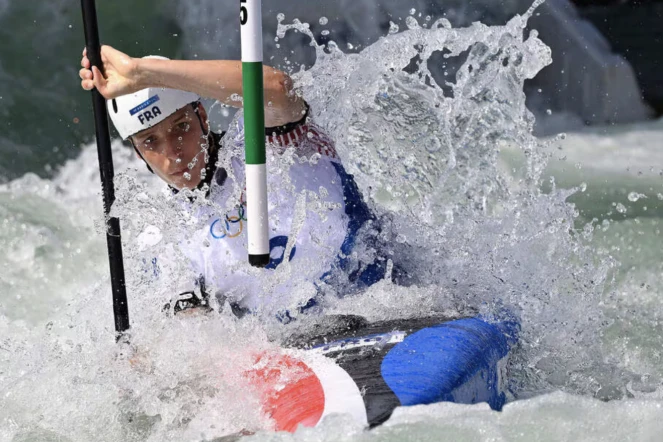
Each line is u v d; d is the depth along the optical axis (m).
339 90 10.72
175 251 10.12
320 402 7.44
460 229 11.27
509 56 12.24
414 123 11.84
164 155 9.95
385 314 9.71
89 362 9.04
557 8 36.56
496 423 7.18
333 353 8.38
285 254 9.77
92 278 15.96
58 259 16.78
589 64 35.88
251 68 8.01
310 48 33.28
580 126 32.97
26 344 10.45
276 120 9.91
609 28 36.31
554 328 10.04
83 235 18.36
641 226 17.89
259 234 8.21
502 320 9.58
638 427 7.36
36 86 30.53
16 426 8.22
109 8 32.41
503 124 12.32
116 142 25.66
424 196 11.92
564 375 9.67
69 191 22.75
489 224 11.41
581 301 10.52
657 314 12.65
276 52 33.09
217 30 32.88
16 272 16.02
